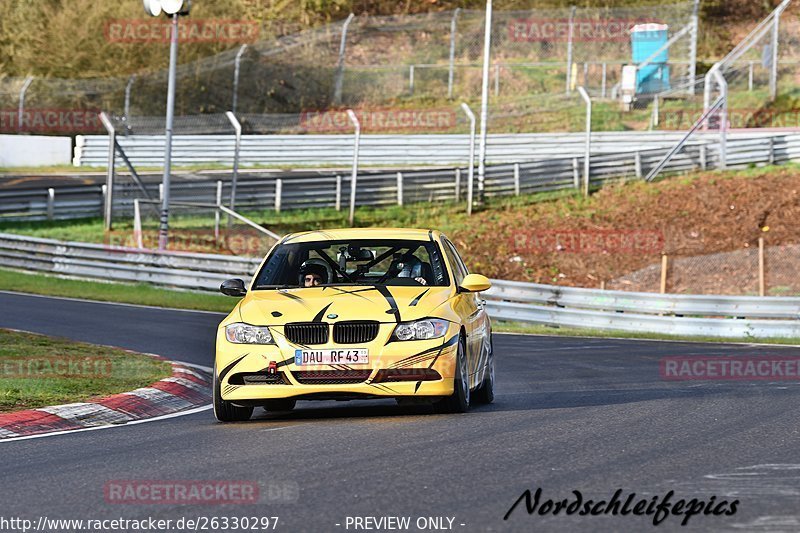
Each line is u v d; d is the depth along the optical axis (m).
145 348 63.56
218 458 29.89
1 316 79.31
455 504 23.19
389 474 26.69
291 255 41.22
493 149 150.50
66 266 113.06
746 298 87.25
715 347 73.00
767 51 162.25
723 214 126.88
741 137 140.00
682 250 119.88
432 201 138.12
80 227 131.50
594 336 83.31
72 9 169.50
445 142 151.75
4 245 117.12
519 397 44.94
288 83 171.62
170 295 103.00
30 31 169.25
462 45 179.62
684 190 134.12
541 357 64.56
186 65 169.50
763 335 85.06
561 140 148.88
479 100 166.62
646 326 88.81
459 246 125.12
